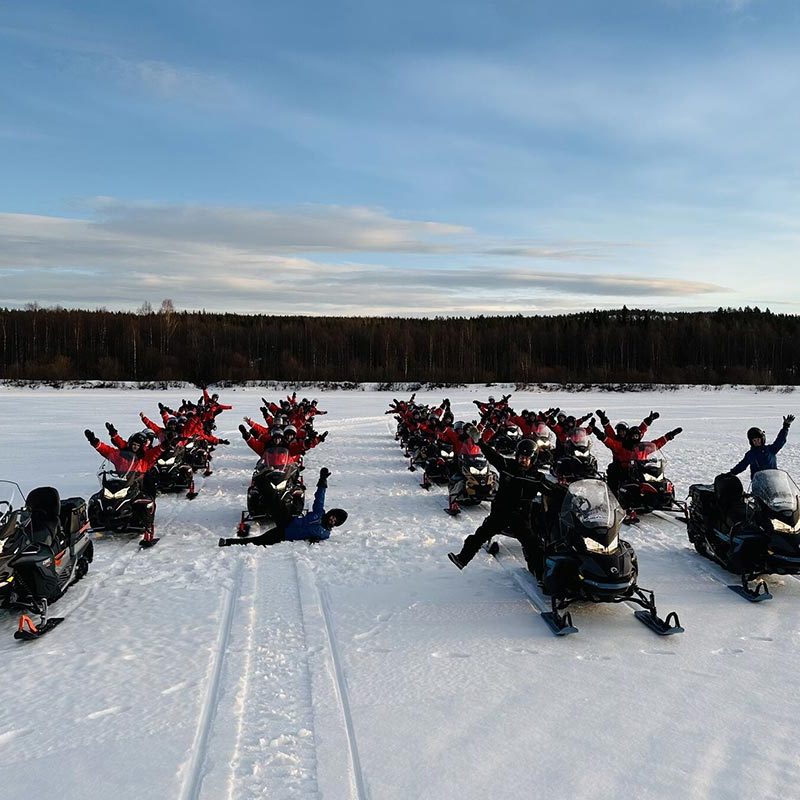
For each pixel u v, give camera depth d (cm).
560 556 638
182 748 425
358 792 380
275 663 548
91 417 3067
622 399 4947
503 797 375
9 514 643
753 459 952
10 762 411
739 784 385
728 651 575
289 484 1016
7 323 8806
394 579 776
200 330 9444
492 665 549
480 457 1124
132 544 932
